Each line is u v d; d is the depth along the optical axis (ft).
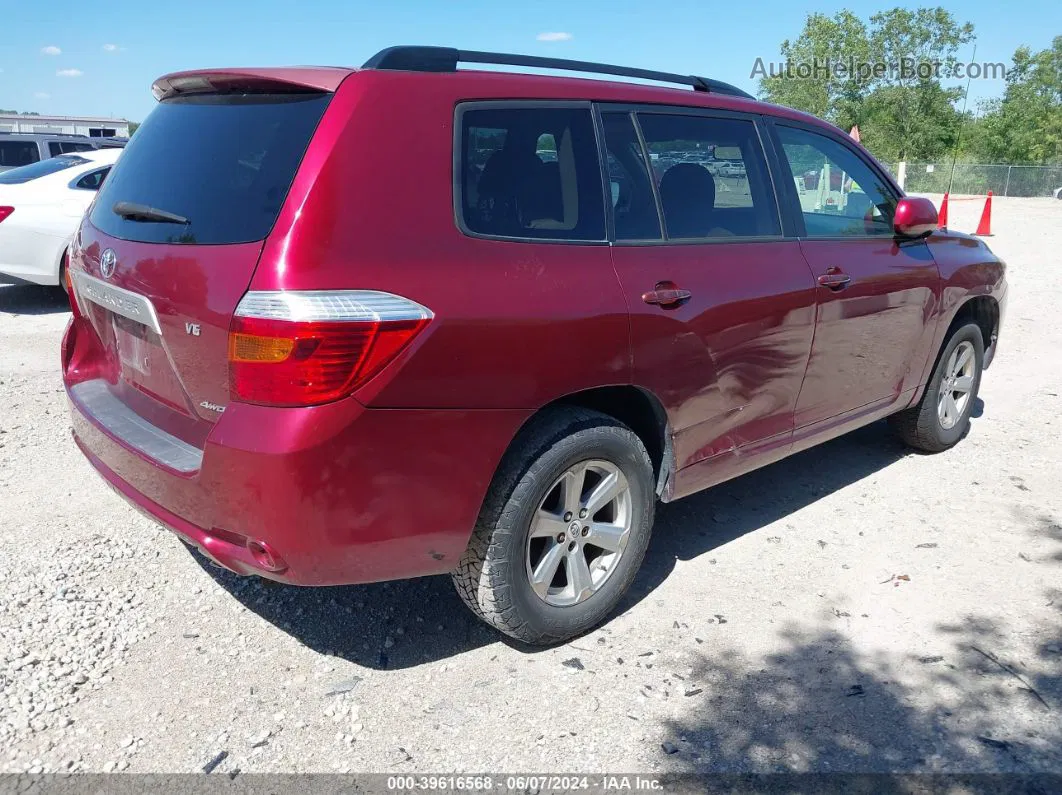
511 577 9.93
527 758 8.92
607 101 11.12
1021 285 38.19
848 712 9.62
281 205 8.54
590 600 10.89
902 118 203.10
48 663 10.22
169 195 9.80
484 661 10.59
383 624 11.35
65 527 13.67
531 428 9.96
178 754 8.88
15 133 49.80
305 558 8.59
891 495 15.52
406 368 8.60
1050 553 13.29
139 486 9.82
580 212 10.45
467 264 9.16
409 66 9.59
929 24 197.36
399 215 8.87
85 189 30.83
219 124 9.89
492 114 9.91
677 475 11.74
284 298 8.19
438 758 8.91
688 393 11.37
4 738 9.00
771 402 12.84
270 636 10.99
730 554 13.33
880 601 11.94
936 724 9.43
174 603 11.64
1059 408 20.61
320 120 8.87
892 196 15.70
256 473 8.32
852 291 13.70
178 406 9.67
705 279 11.44
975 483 16.06
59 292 34.09
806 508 15.01
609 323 10.15
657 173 11.50
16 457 16.55
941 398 17.02
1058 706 9.71
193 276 8.88
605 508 11.26
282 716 9.50
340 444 8.37
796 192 13.44
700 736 9.25
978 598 11.99
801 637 11.09
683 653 10.75
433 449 8.96
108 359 11.38
